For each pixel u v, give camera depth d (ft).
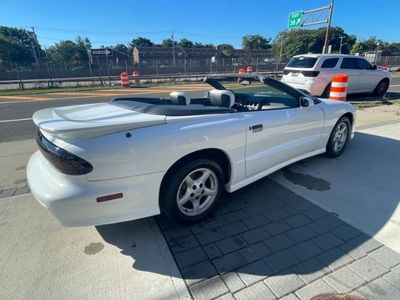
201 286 6.20
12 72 89.30
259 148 9.65
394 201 9.62
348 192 10.30
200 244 7.59
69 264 6.89
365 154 14.11
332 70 29.55
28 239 7.82
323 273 6.47
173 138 7.26
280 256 7.06
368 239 7.64
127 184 6.82
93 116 7.57
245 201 9.77
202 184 8.36
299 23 81.56
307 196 10.05
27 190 10.72
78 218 6.59
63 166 6.31
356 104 27.73
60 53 236.43
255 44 304.91
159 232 8.15
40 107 30.83
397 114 22.90
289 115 10.60
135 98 10.55
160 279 6.42
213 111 8.48
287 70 31.71
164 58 199.82
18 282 6.33
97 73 103.45
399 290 5.96
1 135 18.89
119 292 6.07
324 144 12.94
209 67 114.42
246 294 5.96
